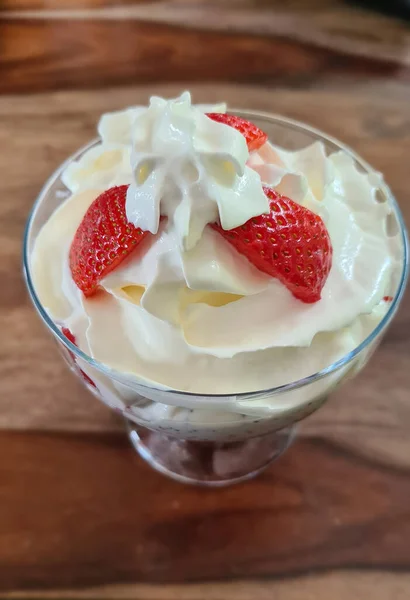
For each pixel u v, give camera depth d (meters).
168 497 0.21
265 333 0.17
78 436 0.22
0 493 0.21
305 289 0.17
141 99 0.30
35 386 0.23
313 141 0.22
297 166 0.21
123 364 0.18
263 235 0.17
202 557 0.20
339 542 0.20
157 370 0.18
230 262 0.17
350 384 0.23
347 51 0.33
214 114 0.19
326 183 0.20
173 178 0.17
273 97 0.30
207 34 0.33
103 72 0.31
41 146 0.29
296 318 0.18
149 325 0.18
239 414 0.18
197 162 0.16
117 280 0.18
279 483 0.22
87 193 0.21
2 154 0.28
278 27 0.34
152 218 0.17
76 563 0.20
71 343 0.17
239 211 0.17
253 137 0.19
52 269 0.20
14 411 0.23
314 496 0.21
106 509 0.21
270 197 0.18
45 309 0.18
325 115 0.30
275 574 0.20
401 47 0.33
